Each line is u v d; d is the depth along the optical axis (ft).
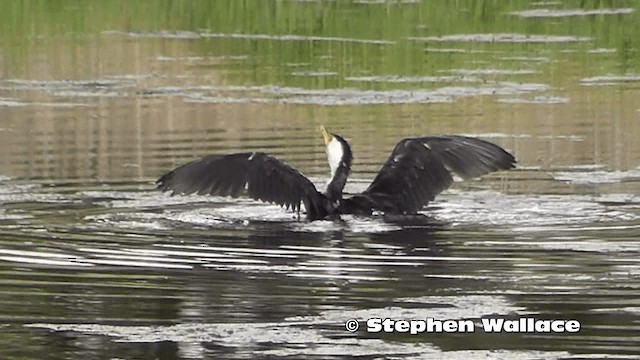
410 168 48.32
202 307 38.93
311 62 95.45
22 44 102.32
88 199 52.85
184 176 45.73
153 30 109.40
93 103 80.02
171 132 70.49
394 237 46.14
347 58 97.19
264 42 103.81
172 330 37.06
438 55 98.43
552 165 60.08
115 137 68.80
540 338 36.37
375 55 98.32
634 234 46.70
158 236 46.52
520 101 80.02
